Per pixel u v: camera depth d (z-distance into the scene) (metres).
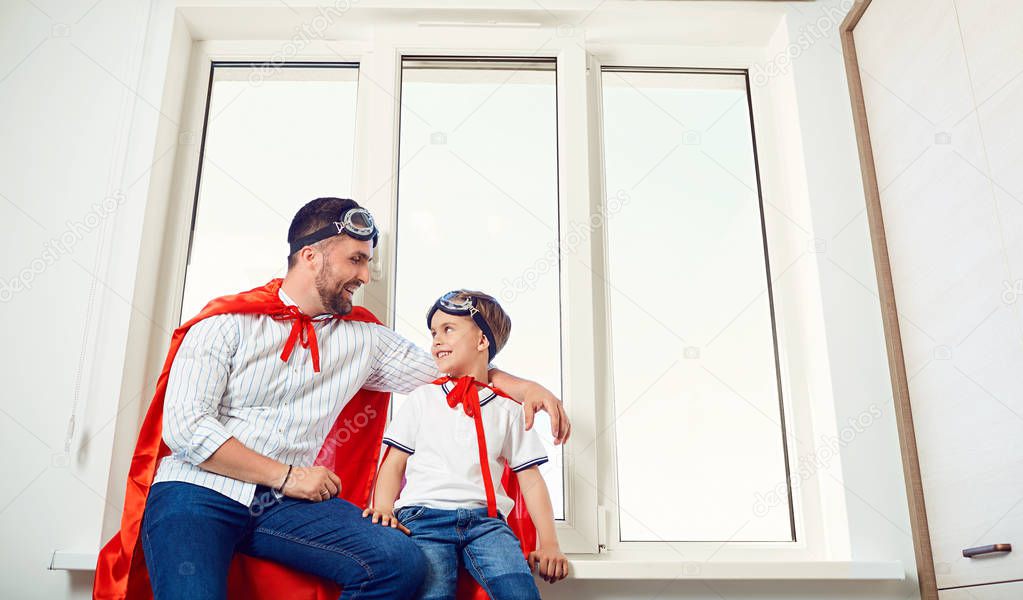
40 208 1.87
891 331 1.88
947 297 1.67
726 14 2.16
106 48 2.02
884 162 1.95
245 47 2.19
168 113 2.03
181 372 1.44
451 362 1.64
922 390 1.77
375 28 2.12
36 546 1.64
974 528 1.56
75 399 1.74
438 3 2.12
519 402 1.64
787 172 2.16
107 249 1.86
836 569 1.66
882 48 1.96
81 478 1.69
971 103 1.58
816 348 1.97
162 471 1.43
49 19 2.03
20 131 1.93
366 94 2.15
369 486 1.68
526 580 1.38
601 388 1.96
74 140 1.93
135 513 1.47
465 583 1.48
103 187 1.90
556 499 1.86
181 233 2.01
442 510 1.46
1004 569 1.46
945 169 1.67
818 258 1.99
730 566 1.63
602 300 2.03
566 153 2.05
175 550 1.29
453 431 1.55
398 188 2.06
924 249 1.76
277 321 1.56
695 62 2.27
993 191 1.50
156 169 1.95
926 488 1.75
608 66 2.26
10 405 1.72
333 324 1.63
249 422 1.47
